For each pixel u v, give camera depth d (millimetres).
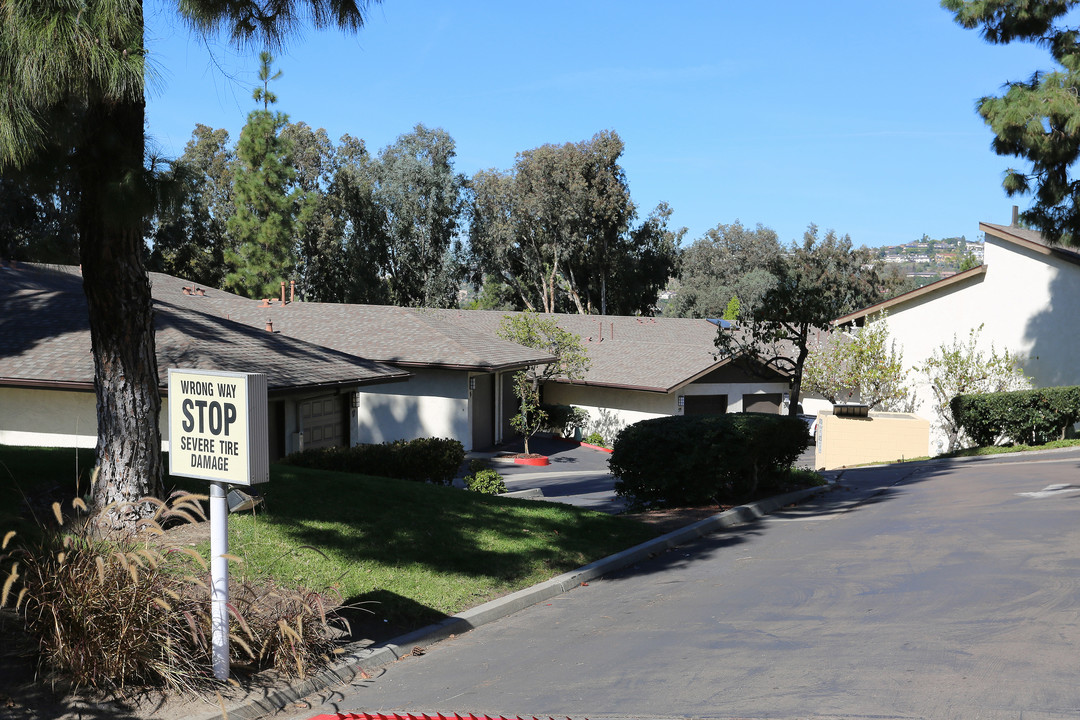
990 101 18750
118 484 8422
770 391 35781
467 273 70312
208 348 17953
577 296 66438
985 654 6039
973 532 10648
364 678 6535
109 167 7664
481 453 29656
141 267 8523
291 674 6238
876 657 6148
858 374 27656
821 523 12438
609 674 6246
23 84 6641
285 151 54969
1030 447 22375
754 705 5391
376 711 5797
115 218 7371
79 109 7379
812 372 28781
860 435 25641
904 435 25250
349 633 6992
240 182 54094
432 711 5719
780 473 15820
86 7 6691
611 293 67938
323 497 10617
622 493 14664
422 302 65812
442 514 10758
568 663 6594
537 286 68125
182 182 7543
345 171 62281
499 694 5980
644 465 14164
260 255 54250
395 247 64625
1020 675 5578
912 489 15570
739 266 71938
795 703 5367
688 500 13914
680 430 13836
